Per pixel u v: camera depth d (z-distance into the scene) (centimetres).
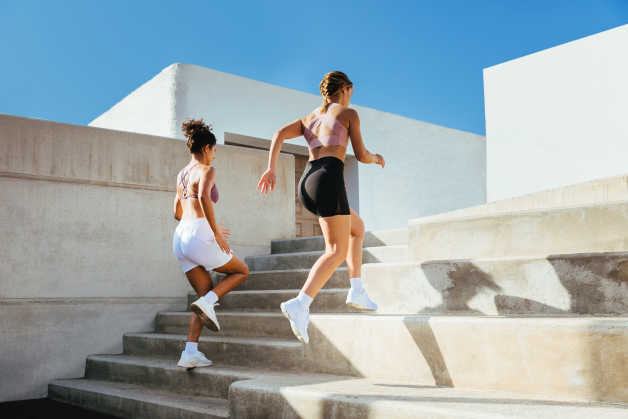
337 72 302
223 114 840
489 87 855
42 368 445
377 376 278
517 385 228
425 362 259
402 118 1138
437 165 1204
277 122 911
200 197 339
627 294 245
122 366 413
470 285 296
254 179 585
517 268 279
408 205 1116
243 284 493
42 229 457
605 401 204
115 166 498
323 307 381
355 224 302
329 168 278
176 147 538
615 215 287
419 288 319
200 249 346
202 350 384
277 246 580
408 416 204
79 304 467
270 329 377
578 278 259
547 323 221
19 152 450
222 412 288
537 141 791
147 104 858
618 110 711
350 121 286
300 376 295
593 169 729
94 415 362
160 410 320
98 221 485
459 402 208
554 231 306
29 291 446
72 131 478
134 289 498
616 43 721
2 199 441
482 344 239
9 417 360
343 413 224
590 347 209
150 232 514
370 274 345
